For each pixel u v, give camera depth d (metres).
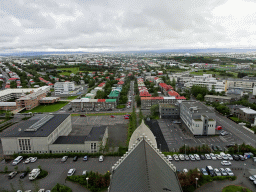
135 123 150.12
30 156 103.00
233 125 144.50
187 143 117.50
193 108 137.12
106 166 93.62
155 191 33.66
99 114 179.25
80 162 97.75
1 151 110.75
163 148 111.44
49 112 190.38
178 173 82.00
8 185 81.00
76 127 146.88
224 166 92.12
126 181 43.09
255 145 113.12
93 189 76.31
